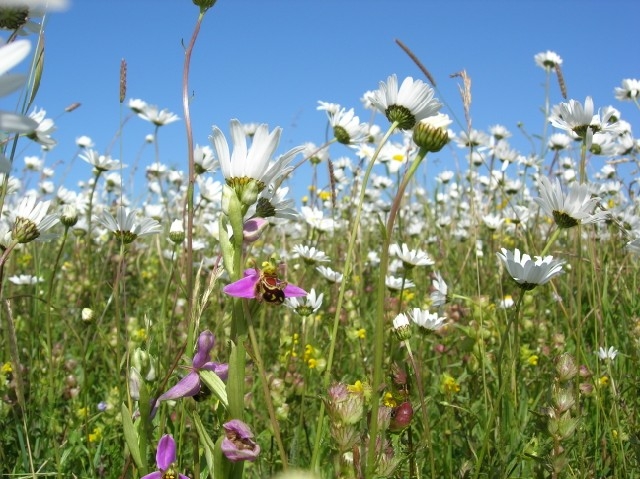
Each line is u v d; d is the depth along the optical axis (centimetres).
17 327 68
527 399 49
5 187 32
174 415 47
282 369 54
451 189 129
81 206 104
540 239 97
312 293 51
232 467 22
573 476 40
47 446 47
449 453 42
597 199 37
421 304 73
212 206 133
